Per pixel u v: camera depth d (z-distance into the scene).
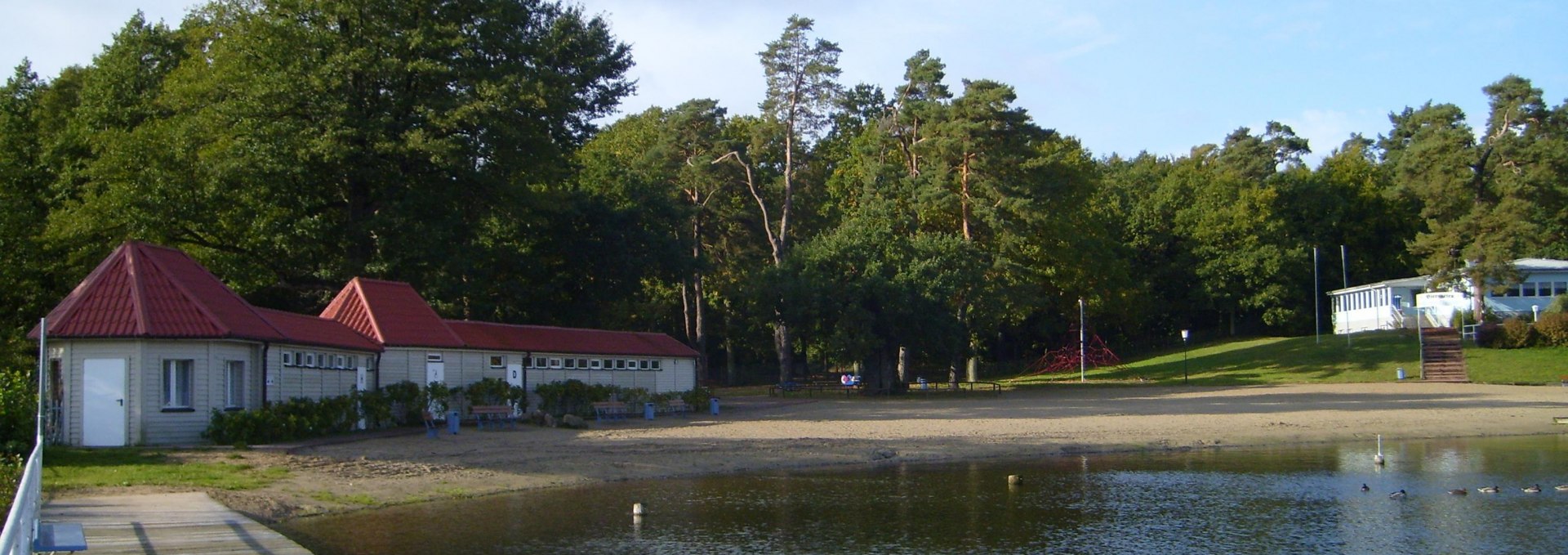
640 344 49.28
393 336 37.88
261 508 20.97
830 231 72.31
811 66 76.94
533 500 23.86
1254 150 116.31
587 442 33.06
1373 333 78.25
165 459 25.66
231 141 41.31
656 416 45.34
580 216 59.56
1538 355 66.06
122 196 39.34
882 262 61.12
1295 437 37.59
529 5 51.28
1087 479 27.88
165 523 18.44
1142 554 19.25
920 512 23.03
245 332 29.58
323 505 22.12
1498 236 69.56
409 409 36.72
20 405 25.72
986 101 66.44
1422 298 78.19
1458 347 69.50
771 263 81.81
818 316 60.00
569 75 51.31
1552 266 77.38
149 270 29.45
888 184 69.69
